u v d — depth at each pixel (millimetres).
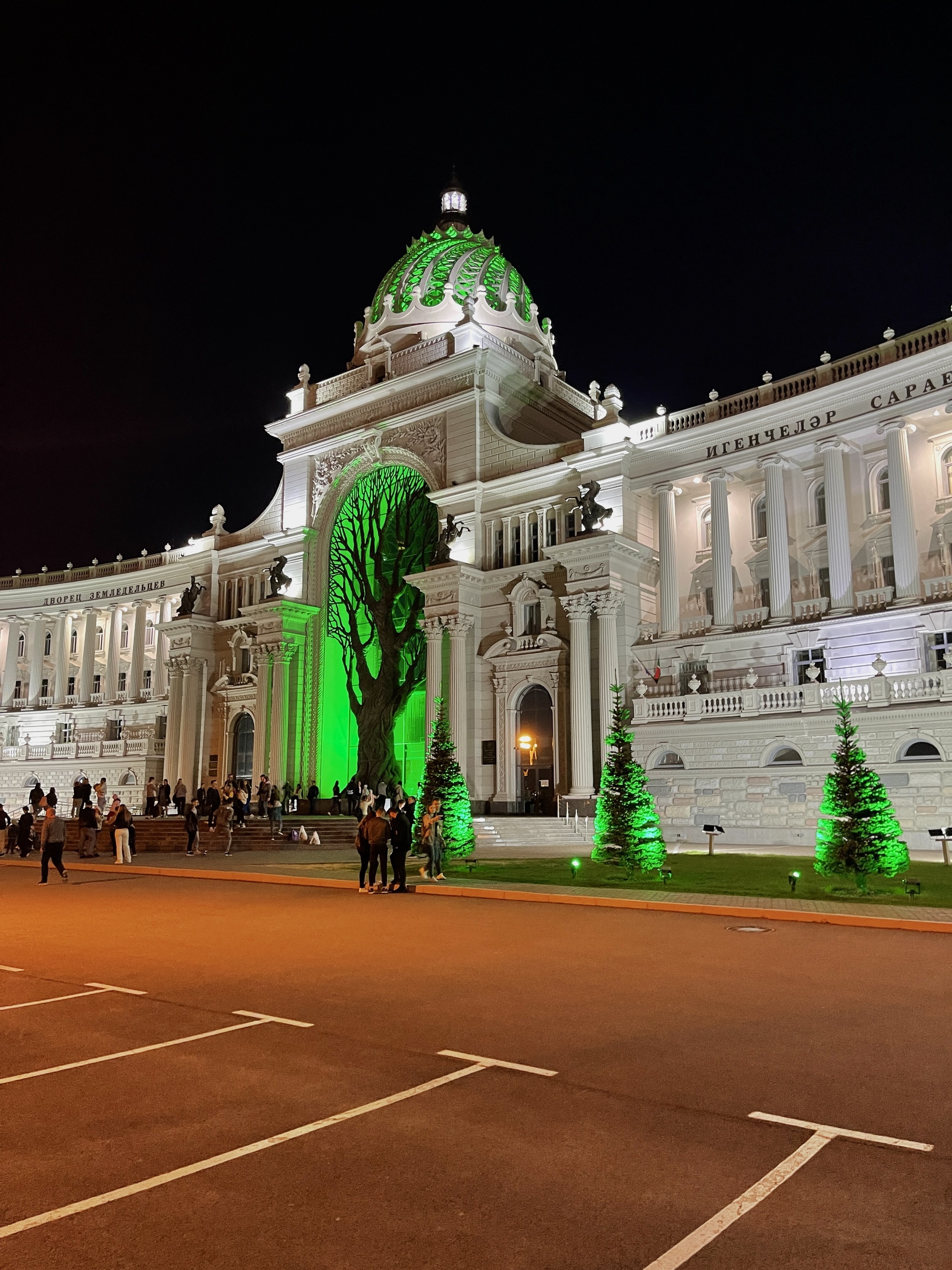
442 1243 5168
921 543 40656
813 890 21609
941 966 13008
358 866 30906
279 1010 10555
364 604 62719
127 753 72562
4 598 86000
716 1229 5312
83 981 12289
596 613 46781
